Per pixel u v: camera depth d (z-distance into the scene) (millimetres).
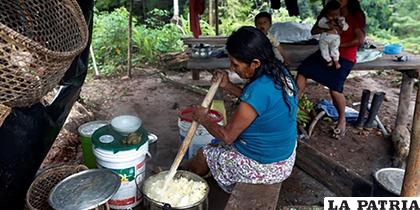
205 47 4598
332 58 3916
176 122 4516
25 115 2012
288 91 2072
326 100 5121
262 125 2070
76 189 1806
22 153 2051
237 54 1991
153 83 5902
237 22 9430
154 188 2148
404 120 4074
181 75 6246
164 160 3639
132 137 2160
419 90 1817
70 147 3568
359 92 5691
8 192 2041
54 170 2178
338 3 3852
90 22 2471
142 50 7066
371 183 2562
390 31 10125
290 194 3307
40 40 1651
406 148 3889
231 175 2309
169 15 9781
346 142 4195
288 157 2232
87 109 4703
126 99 5219
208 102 2264
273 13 9219
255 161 2186
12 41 1315
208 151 2436
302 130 4289
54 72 1520
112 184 1857
